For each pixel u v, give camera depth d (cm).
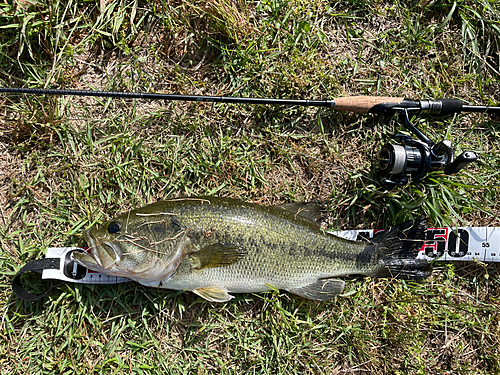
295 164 65
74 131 62
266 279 57
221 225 55
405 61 67
